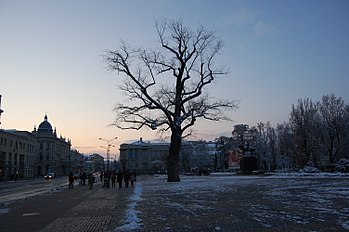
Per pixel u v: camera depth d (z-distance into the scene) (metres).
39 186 47.91
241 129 97.44
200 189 27.12
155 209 15.61
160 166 132.88
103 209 16.70
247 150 62.91
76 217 14.12
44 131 151.00
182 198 20.52
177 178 40.38
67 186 45.16
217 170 92.50
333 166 56.81
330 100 63.78
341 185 26.41
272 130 94.12
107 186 37.62
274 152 92.06
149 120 39.56
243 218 12.29
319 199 17.41
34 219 13.93
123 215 14.15
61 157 166.38
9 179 84.06
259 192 22.72
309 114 63.12
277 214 12.93
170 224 11.52
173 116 39.97
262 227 10.53
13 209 17.92
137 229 10.78
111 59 40.28
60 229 11.33
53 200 23.14
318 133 62.88
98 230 10.89
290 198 18.38
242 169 61.47
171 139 40.69
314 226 10.41
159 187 31.30
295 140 63.19
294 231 9.80
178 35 40.00
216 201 18.23
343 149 64.31
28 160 111.62
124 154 155.38
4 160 88.06
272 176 46.06
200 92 40.41
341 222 10.94
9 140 92.19
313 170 53.34
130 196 23.81
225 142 103.25
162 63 39.53
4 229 11.62
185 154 112.88
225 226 10.90
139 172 141.38
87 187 41.25
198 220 12.21
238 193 22.55
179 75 39.94
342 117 62.59
